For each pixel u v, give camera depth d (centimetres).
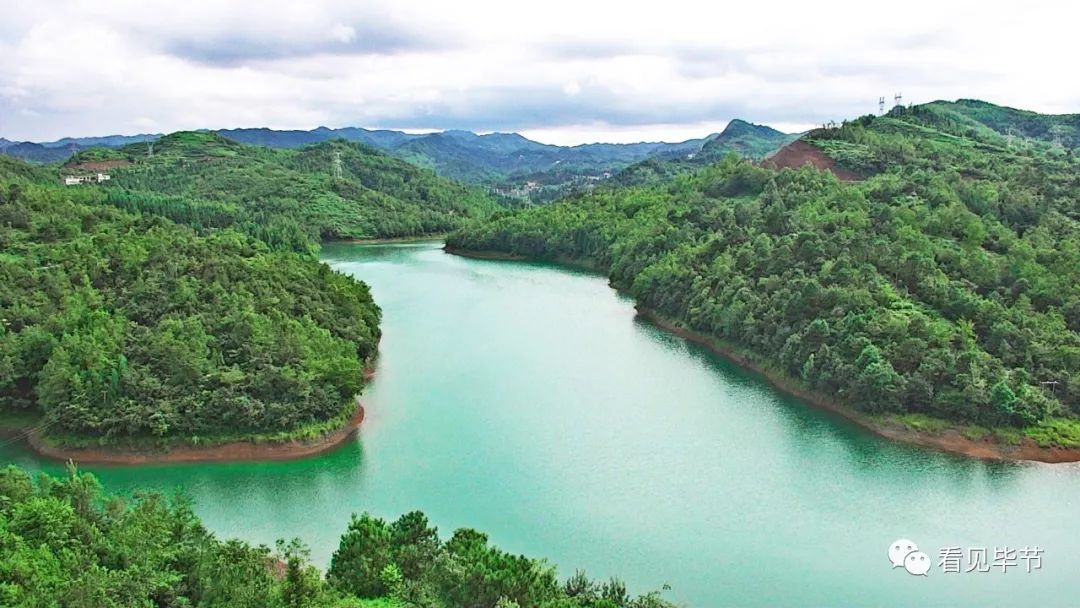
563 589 5294
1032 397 8438
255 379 8444
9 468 5825
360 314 11825
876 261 11331
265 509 6981
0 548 4575
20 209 12194
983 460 7988
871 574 5909
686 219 17925
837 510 6906
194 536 5269
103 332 8794
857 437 8606
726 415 9288
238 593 4438
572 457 8025
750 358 11369
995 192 13575
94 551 4772
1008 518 6775
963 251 11375
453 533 6219
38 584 4162
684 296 13812
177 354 8450
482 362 11475
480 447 8288
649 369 11225
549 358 11725
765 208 15988
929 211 13012
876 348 9219
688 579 5844
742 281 12431
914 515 6825
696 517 6775
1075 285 10288
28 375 8725
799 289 11112
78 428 8019
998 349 9219
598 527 6600
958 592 5662
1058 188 13925
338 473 7700
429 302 16000
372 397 9838
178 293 9731
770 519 6744
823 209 14375
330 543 6378
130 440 7994
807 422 9056
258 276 11012
